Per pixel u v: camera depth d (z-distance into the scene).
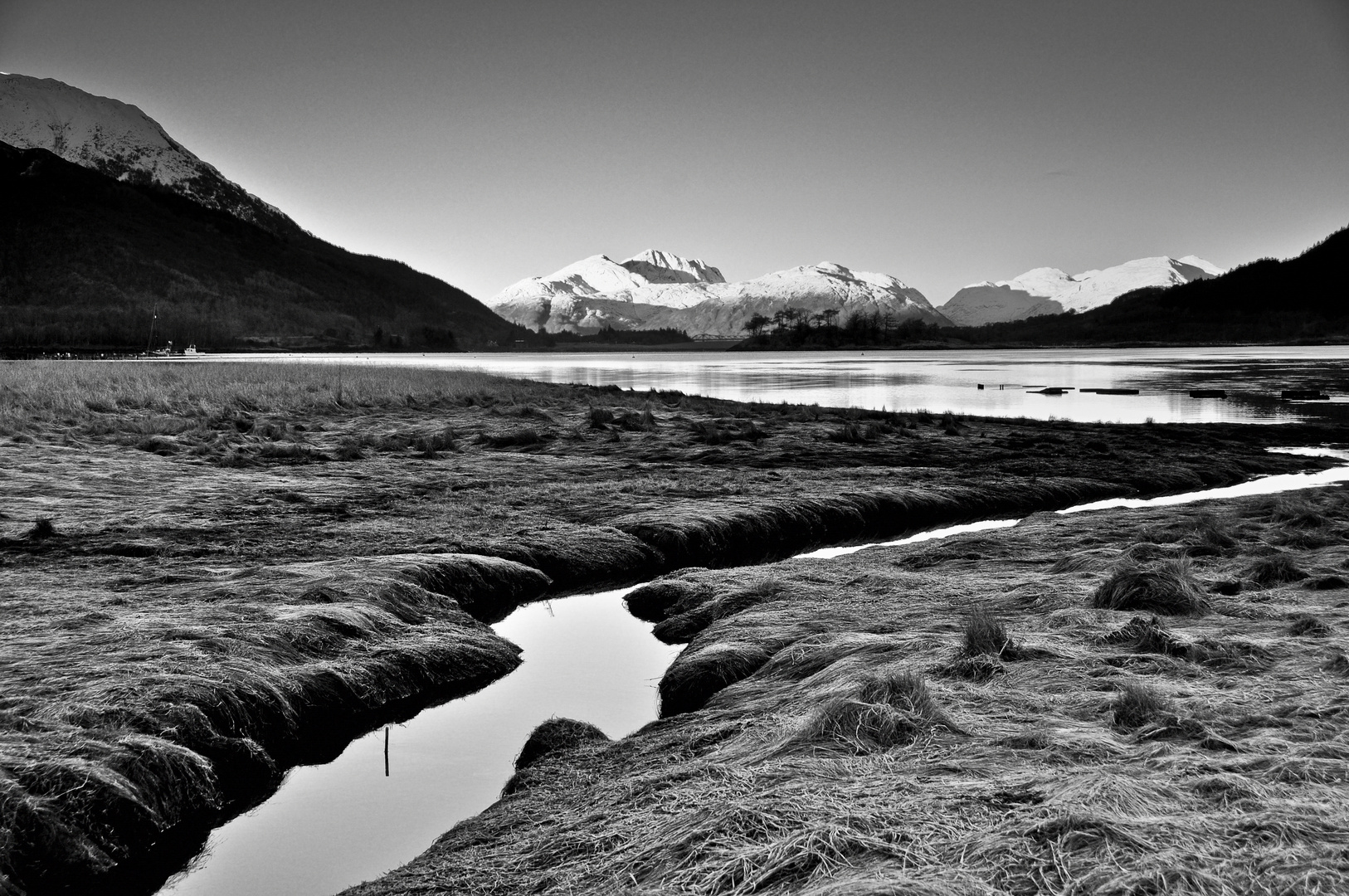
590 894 4.05
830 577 12.00
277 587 10.70
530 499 18.09
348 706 8.52
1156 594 8.60
